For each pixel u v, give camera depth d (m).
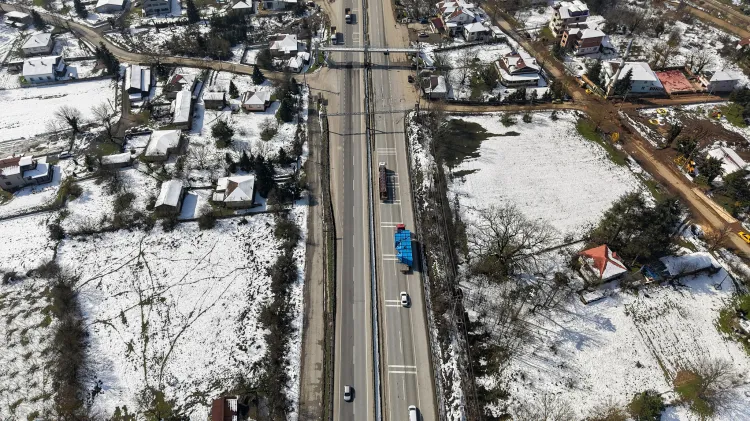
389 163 117.38
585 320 86.31
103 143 123.56
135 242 100.75
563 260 95.81
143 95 138.00
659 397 74.19
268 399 76.88
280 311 88.25
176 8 179.38
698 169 114.38
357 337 84.88
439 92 135.62
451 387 78.12
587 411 74.94
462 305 88.25
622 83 133.25
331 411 75.56
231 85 137.12
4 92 141.12
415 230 102.38
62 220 104.88
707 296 89.81
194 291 92.06
